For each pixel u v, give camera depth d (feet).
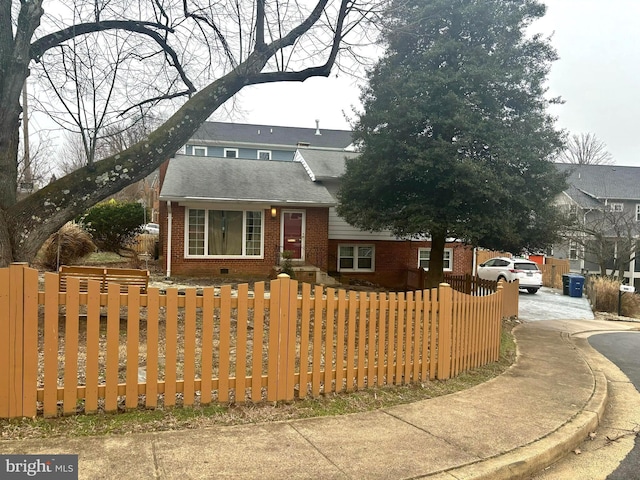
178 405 14.20
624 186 124.57
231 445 12.10
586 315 52.80
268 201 54.13
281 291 15.34
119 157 20.93
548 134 41.52
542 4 41.52
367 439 13.10
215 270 54.24
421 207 41.22
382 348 17.78
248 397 15.48
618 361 28.78
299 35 25.66
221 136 116.67
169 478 10.27
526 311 52.80
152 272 54.95
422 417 15.14
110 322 13.12
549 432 14.47
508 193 38.47
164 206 58.13
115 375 13.24
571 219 52.75
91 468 10.48
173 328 13.88
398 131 41.27
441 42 39.99
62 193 19.89
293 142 121.90
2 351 12.33
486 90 39.88
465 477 11.25
